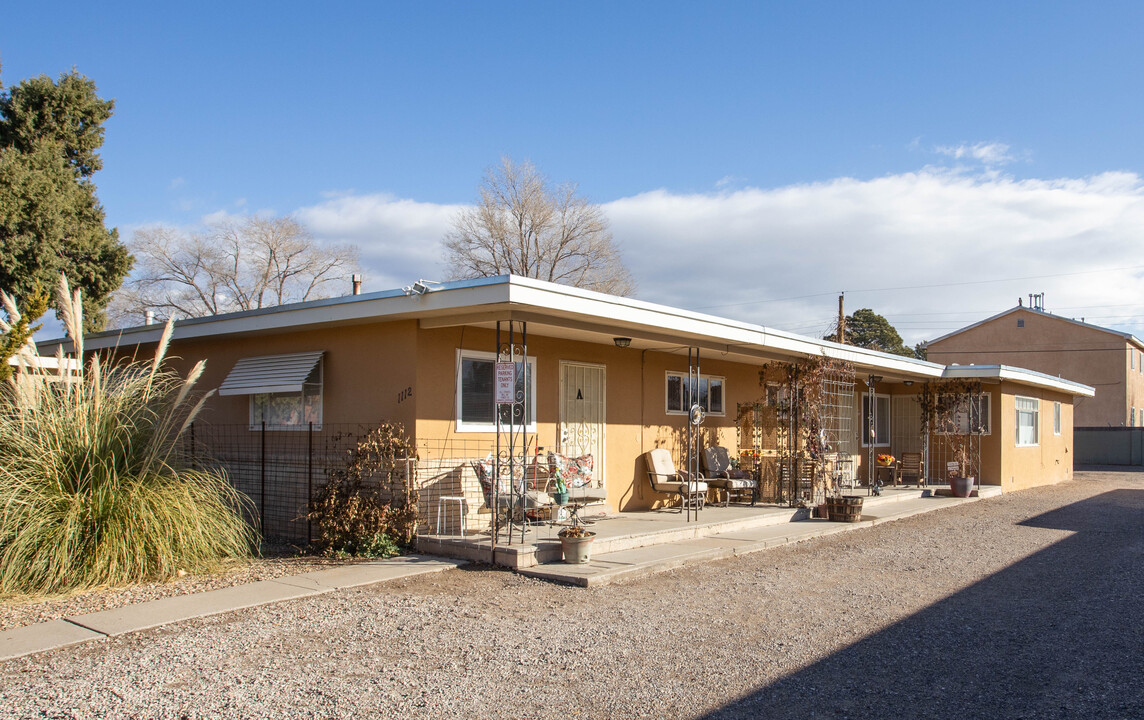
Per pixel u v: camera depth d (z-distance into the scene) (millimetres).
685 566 9125
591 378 12109
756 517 12133
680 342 11789
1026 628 6664
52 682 5012
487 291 8227
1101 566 9531
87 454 7730
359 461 9234
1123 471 30656
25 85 18172
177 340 12227
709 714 4645
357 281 13094
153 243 34281
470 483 10188
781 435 14969
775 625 6578
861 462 19656
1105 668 5617
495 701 4781
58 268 16953
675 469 13508
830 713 4695
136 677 5109
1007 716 4699
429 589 7656
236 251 35938
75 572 7387
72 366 9609
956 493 17766
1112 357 38406
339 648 5754
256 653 5621
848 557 9977
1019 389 21062
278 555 9266
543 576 8164
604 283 35062
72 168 18547
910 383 20469
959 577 8781
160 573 7730
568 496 10117
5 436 7781
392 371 9891
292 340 11188
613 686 5066
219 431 11969
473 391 10359
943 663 5680
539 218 34094
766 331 12266
